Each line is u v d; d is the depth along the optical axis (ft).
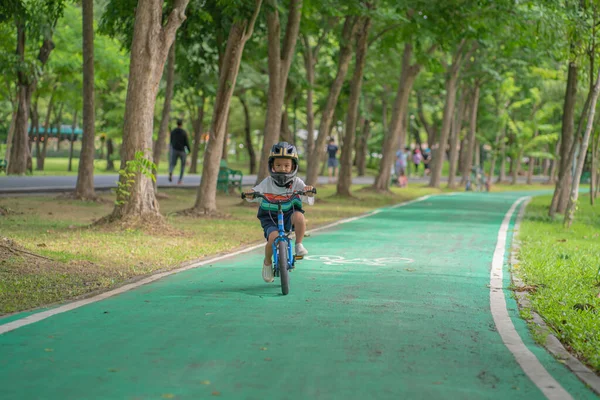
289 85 124.26
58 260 33.58
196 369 17.71
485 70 126.00
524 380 17.52
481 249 45.27
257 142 307.37
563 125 76.13
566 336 22.15
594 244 49.78
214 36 73.15
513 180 180.86
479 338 21.67
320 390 16.24
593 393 16.71
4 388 16.02
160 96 90.12
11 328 21.54
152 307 25.20
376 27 89.97
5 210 55.26
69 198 69.31
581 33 64.18
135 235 44.62
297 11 70.90
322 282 31.40
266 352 19.40
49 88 140.15
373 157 253.85
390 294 28.81
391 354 19.48
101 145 245.45
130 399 15.43
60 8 65.00
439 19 72.08
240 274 33.12
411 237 51.52
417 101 199.00
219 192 92.73
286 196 28.27
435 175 136.77
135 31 47.37
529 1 65.41
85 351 19.20
